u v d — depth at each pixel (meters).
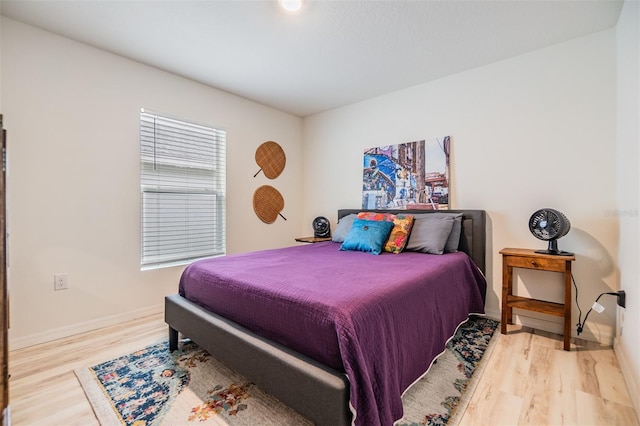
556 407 1.43
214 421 1.35
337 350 1.16
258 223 3.66
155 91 2.72
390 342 1.28
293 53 2.46
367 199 3.46
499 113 2.58
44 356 1.93
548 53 2.35
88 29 2.13
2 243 1.17
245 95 3.38
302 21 2.04
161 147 2.82
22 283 2.05
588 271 2.19
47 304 2.16
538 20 2.01
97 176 2.39
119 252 2.52
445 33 2.17
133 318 2.59
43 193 2.14
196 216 3.10
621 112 1.96
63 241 2.22
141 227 2.66
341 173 3.77
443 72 2.79
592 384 1.61
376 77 2.90
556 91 2.32
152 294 2.72
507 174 2.54
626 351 1.71
